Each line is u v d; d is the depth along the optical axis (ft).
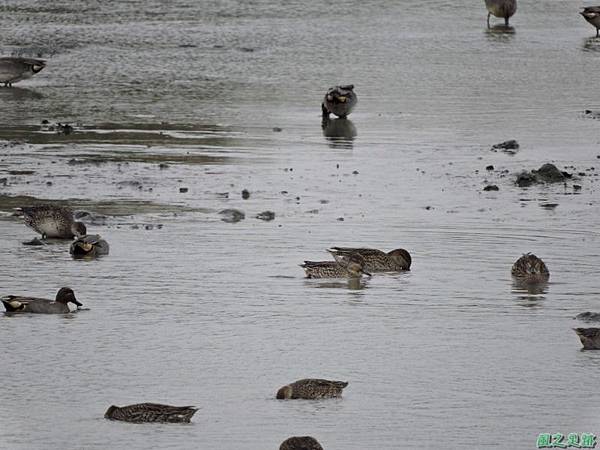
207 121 426.51
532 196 331.57
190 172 351.87
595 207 320.50
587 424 187.93
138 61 552.82
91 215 304.09
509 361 213.25
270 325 230.68
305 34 629.51
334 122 427.74
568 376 206.28
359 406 193.77
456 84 502.38
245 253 276.62
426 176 351.25
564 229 299.58
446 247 283.79
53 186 334.65
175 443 179.83
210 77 515.91
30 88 486.79
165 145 386.73
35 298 238.27
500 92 485.56
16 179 341.00
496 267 268.82
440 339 223.71
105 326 229.66
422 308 241.35
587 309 240.73
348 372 207.82
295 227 298.76
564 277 261.44
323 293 250.37
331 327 229.86
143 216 306.96
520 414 191.31
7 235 291.99
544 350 218.38
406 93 484.33
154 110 445.37
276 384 202.49
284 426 186.09
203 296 246.88
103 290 250.37
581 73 527.40
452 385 202.49
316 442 169.17
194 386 201.46
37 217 288.10
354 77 518.78
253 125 420.36
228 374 206.49
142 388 200.44
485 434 183.73
